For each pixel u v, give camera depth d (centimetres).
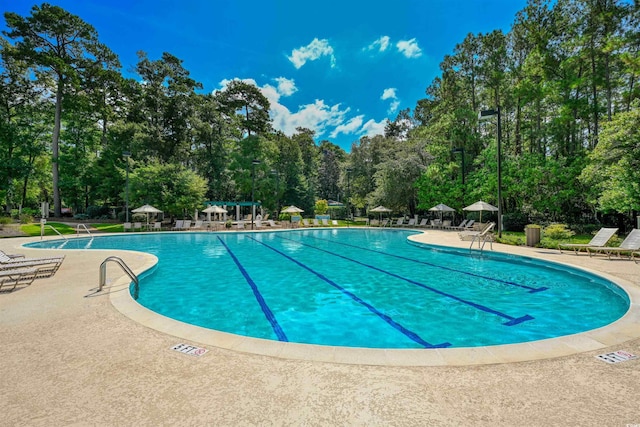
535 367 285
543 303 611
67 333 380
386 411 220
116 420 211
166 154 3506
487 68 2378
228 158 3878
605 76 1770
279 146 4431
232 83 4262
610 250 916
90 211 3102
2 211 3030
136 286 656
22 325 409
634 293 538
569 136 2067
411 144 3169
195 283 802
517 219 2009
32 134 3084
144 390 250
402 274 889
